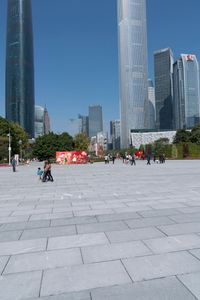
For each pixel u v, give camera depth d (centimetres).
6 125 8494
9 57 18800
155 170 3050
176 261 515
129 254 554
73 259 539
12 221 848
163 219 812
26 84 18625
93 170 3428
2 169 4303
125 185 1700
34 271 493
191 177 2100
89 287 432
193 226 732
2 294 419
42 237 680
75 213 933
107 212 930
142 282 441
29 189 1638
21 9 18675
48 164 2105
